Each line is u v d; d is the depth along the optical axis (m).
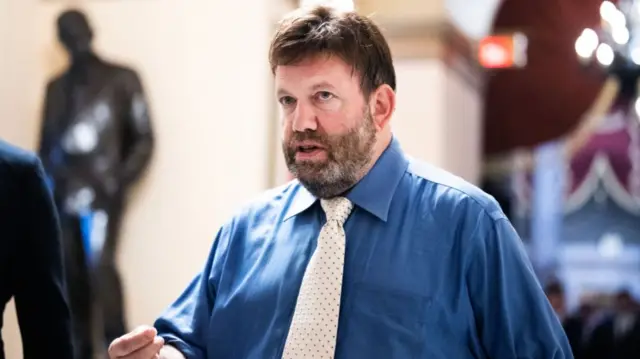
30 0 8.27
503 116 12.17
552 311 2.88
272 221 3.10
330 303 2.79
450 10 9.93
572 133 12.02
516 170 12.43
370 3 9.50
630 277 12.30
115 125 7.82
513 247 2.86
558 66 11.88
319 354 2.74
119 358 2.79
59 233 3.58
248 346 2.93
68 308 3.56
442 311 2.79
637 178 12.27
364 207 2.91
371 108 2.90
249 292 2.97
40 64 8.30
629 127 12.21
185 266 7.95
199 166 7.97
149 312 8.00
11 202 3.42
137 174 7.84
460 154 10.65
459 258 2.83
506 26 11.89
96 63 7.95
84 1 8.20
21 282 3.49
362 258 2.84
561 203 12.46
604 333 10.49
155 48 8.08
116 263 7.87
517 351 2.83
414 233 2.87
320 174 2.84
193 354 3.03
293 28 2.83
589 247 12.41
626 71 11.23
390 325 2.74
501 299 2.80
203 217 7.95
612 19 10.90
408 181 2.98
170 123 8.04
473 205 2.88
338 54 2.79
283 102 2.88
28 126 8.23
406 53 9.41
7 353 7.29
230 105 7.94
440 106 9.35
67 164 7.76
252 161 7.88
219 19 7.99
